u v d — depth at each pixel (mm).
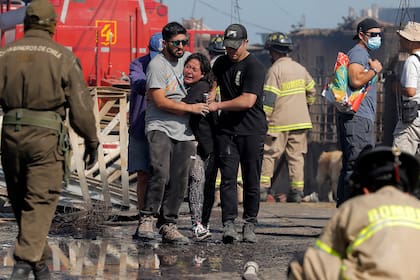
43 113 12383
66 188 21453
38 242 12352
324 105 42781
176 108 16797
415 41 18453
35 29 12570
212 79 17203
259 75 16953
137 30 29328
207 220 18094
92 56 28844
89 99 12531
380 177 7996
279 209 24484
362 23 18188
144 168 18406
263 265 15211
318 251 7812
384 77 35219
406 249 7430
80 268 14648
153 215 17609
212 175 17781
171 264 15172
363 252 7512
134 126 18359
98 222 19688
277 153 26859
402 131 18688
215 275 14195
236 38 16812
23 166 12516
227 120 17219
